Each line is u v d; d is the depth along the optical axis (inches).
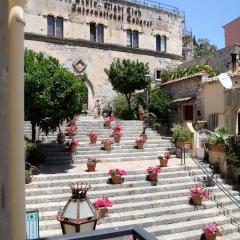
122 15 1390.3
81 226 167.6
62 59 1251.8
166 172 570.9
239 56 884.6
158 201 479.5
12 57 111.7
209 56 1042.7
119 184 504.1
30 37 1196.5
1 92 88.3
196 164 617.9
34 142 624.7
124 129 823.7
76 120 823.1
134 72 1021.8
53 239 129.7
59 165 593.6
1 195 88.4
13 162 109.3
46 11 1230.9
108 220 421.1
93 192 474.9
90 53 1310.3
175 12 1533.0
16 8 114.1
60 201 451.2
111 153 671.8
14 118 110.1
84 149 666.2
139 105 1007.0
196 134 681.6
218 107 760.3
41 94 514.6
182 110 906.7
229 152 582.2
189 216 454.6
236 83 746.8
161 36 1487.5
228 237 429.7
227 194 526.6
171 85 968.9
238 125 718.5
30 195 454.3
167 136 818.2
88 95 1290.6
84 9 1306.6
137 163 632.4
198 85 842.8
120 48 1373.0
